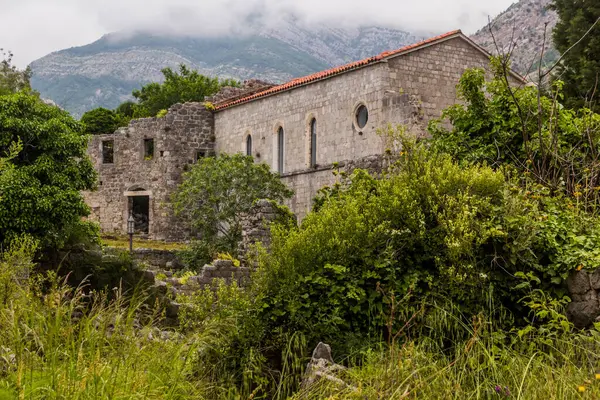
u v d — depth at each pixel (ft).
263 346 42.11
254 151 154.20
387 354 37.22
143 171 172.14
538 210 47.67
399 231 44.24
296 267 43.83
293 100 142.82
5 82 199.72
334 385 32.55
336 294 42.68
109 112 231.09
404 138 58.54
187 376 35.83
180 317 45.52
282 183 129.39
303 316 42.32
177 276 99.96
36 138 88.58
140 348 34.45
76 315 44.21
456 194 46.47
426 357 35.29
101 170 179.83
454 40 129.18
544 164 56.39
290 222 51.37
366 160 85.51
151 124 171.73
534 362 33.83
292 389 39.34
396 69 123.65
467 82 67.67
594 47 130.21
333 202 49.52
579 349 36.19
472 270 42.60
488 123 65.51
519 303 43.14
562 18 137.80
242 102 157.28
